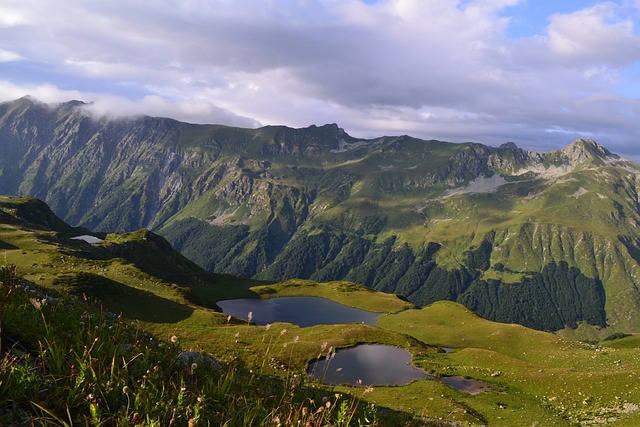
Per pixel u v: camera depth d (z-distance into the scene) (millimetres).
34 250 115688
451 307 151750
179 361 8578
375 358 78938
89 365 5977
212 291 177250
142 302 87875
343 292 189875
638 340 131750
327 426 7020
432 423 12500
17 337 6852
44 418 4910
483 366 76562
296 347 72625
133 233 194750
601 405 52500
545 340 104500
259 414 6730
